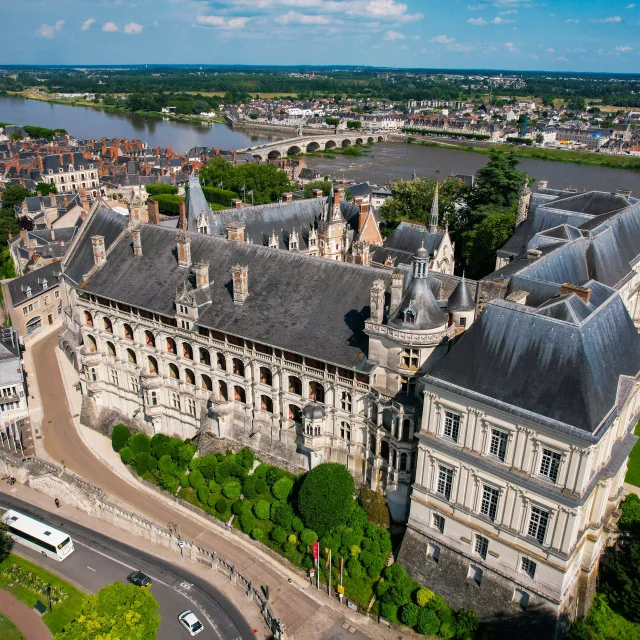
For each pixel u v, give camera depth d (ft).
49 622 272.31
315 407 307.78
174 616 273.33
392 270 308.60
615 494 271.49
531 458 233.14
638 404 266.16
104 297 371.35
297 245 534.78
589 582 259.80
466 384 247.09
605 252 387.34
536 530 240.12
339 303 311.47
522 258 385.70
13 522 315.58
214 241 366.84
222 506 323.57
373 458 302.25
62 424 404.98
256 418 338.34
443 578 269.44
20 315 510.58
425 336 271.69
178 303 338.13
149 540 318.86
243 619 272.51
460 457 252.42
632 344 255.09
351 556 287.69
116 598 236.02
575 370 225.97
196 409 362.12
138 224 398.42
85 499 337.52
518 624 248.73
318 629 266.16
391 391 287.07
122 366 385.91
